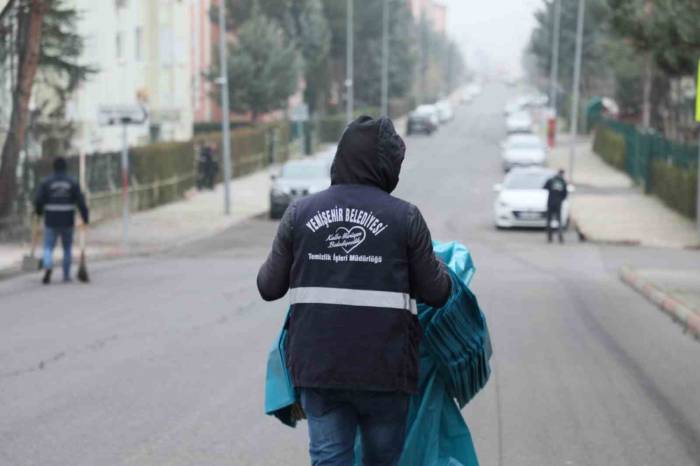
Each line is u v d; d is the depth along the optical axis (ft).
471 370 19.36
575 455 27.68
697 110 73.56
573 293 64.39
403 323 16.89
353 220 16.90
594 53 325.83
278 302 58.34
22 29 94.22
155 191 141.69
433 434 19.08
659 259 89.20
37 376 36.94
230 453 27.32
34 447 27.73
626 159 205.77
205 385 35.45
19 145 95.30
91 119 147.43
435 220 132.46
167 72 185.06
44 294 62.03
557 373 38.55
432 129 366.22
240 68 242.17
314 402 17.12
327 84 333.42
